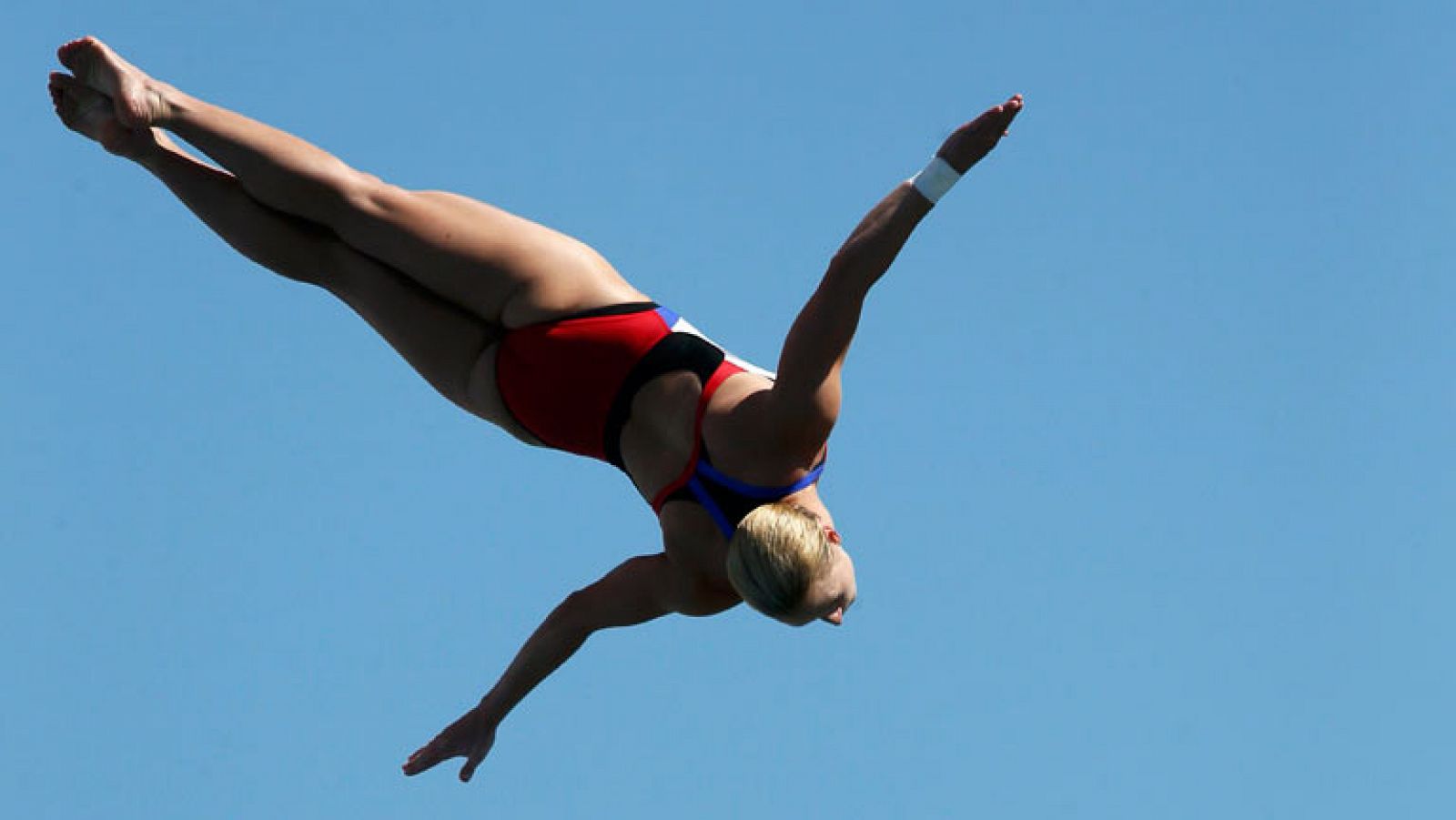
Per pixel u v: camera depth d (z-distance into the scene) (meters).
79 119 29.58
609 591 28.47
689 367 27.12
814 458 26.31
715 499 26.30
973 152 24.88
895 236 24.91
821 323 24.98
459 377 29.03
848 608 26.78
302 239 29.16
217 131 28.38
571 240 28.91
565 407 27.88
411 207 28.30
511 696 29.67
